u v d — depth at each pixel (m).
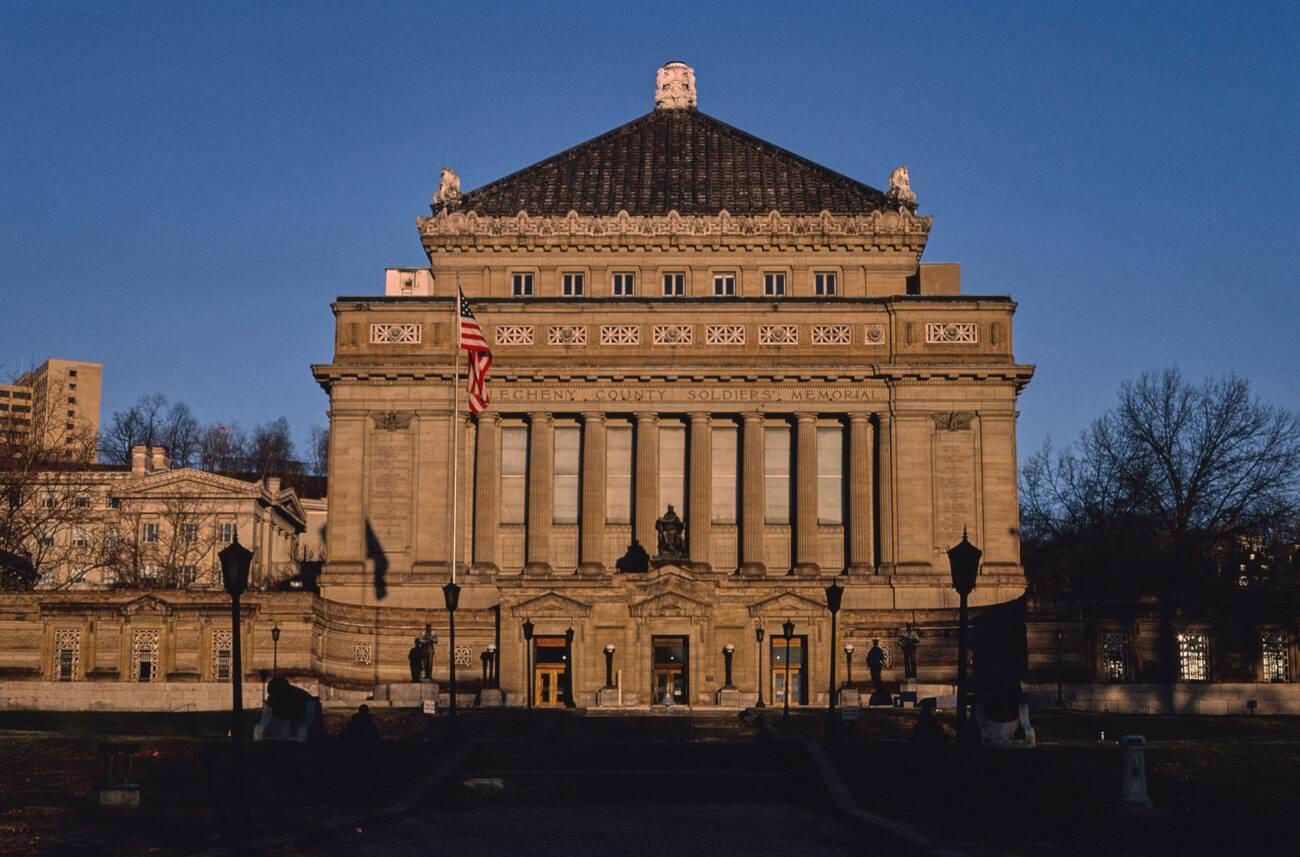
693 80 145.75
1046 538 153.00
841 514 122.75
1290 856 45.22
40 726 83.75
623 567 120.00
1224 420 126.69
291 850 45.69
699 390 122.19
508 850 47.91
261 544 163.50
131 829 48.91
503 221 128.62
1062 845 46.62
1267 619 101.06
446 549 120.00
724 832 52.22
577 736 83.00
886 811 55.28
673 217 128.38
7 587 123.06
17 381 145.12
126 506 158.25
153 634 102.69
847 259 128.25
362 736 73.25
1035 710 94.62
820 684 109.88
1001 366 120.44
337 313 122.62
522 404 122.12
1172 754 66.62
